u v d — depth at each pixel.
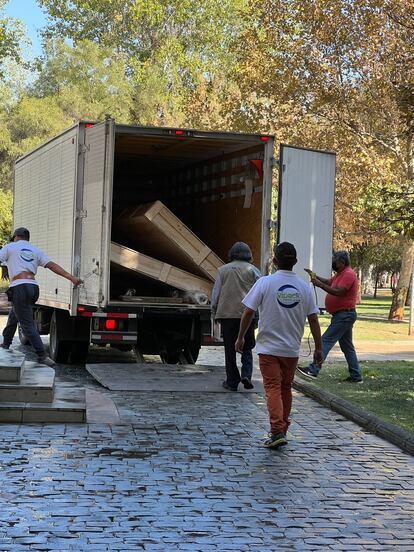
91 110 53.22
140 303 14.16
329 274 14.47
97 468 7.87
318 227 14.37
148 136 14.27
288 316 9.02
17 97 58.44
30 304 12.86
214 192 16.27
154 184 19.30
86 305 14.12
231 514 6.64
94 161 13.95
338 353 19.78
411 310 26.38
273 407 8.93
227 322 12.49
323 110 30.61
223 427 9.96
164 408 11.02
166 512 6.62
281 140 31.80
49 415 9.88
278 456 8.65
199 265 14.57
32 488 7.13
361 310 46.88
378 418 10.23
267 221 14.29
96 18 61.78
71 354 15.84
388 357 19.14
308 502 7.05
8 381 10.32
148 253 16.22
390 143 31.17
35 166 18.19
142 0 56.94
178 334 15.22
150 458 8.34
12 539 5.87
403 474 8.08
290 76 30.00
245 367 12.67
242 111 32.88
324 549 5.91
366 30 28.14
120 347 16.97
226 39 57.91
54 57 55.72
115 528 6.20
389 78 27.70
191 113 41.34
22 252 12.86
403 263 34.38
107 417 10.25
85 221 14.30
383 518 6.68
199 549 5.82
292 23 30.20
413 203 11.99
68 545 5.79
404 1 26.88
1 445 8.66
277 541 6.04
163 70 57.03
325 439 9.55
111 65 55.34
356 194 30.23
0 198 46.56
